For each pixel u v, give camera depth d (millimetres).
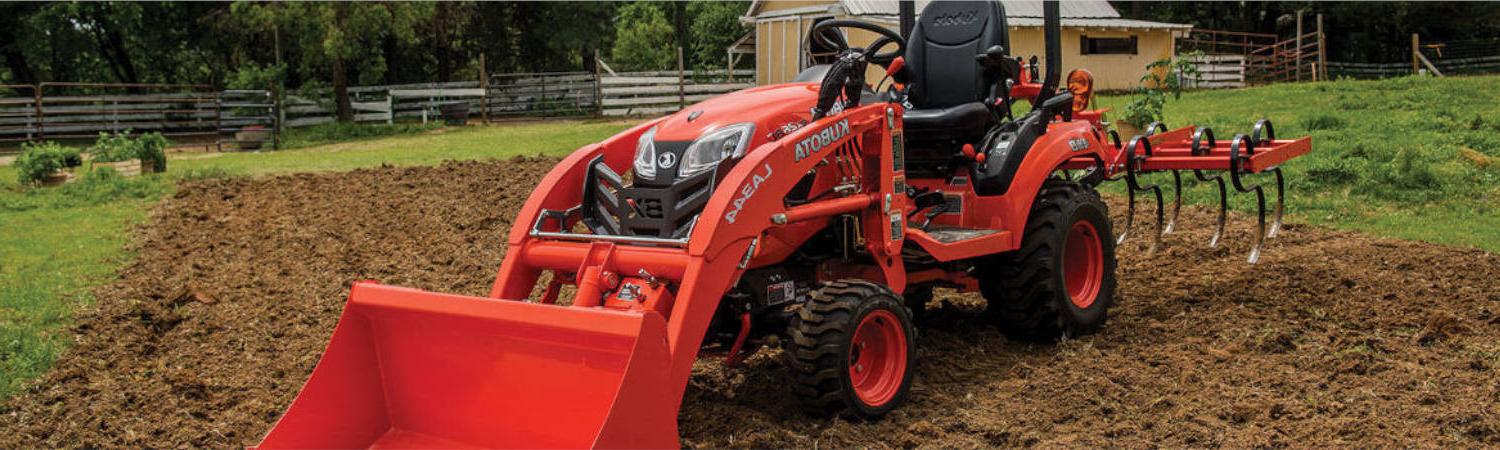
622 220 4918
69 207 11859
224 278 8500
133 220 10945
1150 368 5453
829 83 5000
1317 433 4500
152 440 5090
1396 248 8016
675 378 4230
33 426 5305
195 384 5758
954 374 5480
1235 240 8555
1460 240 8180
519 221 5055
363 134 23516
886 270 5246
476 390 4285
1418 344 5691
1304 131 13438
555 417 4098
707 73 28312
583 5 35469
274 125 21859
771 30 26469
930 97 6078
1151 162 6738
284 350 6527
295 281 8375
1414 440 4379
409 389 4445
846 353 4684
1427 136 12273
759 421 4844
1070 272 6246
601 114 25688
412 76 37000
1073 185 6078
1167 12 38094
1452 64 34406
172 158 18891
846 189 5156
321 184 12797
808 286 5445
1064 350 5773
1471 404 4746
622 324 3805
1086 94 6773
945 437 4652
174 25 30125
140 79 33812
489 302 4113
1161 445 4465
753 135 4871
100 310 7480
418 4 25312
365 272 8633
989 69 5969
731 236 4504
